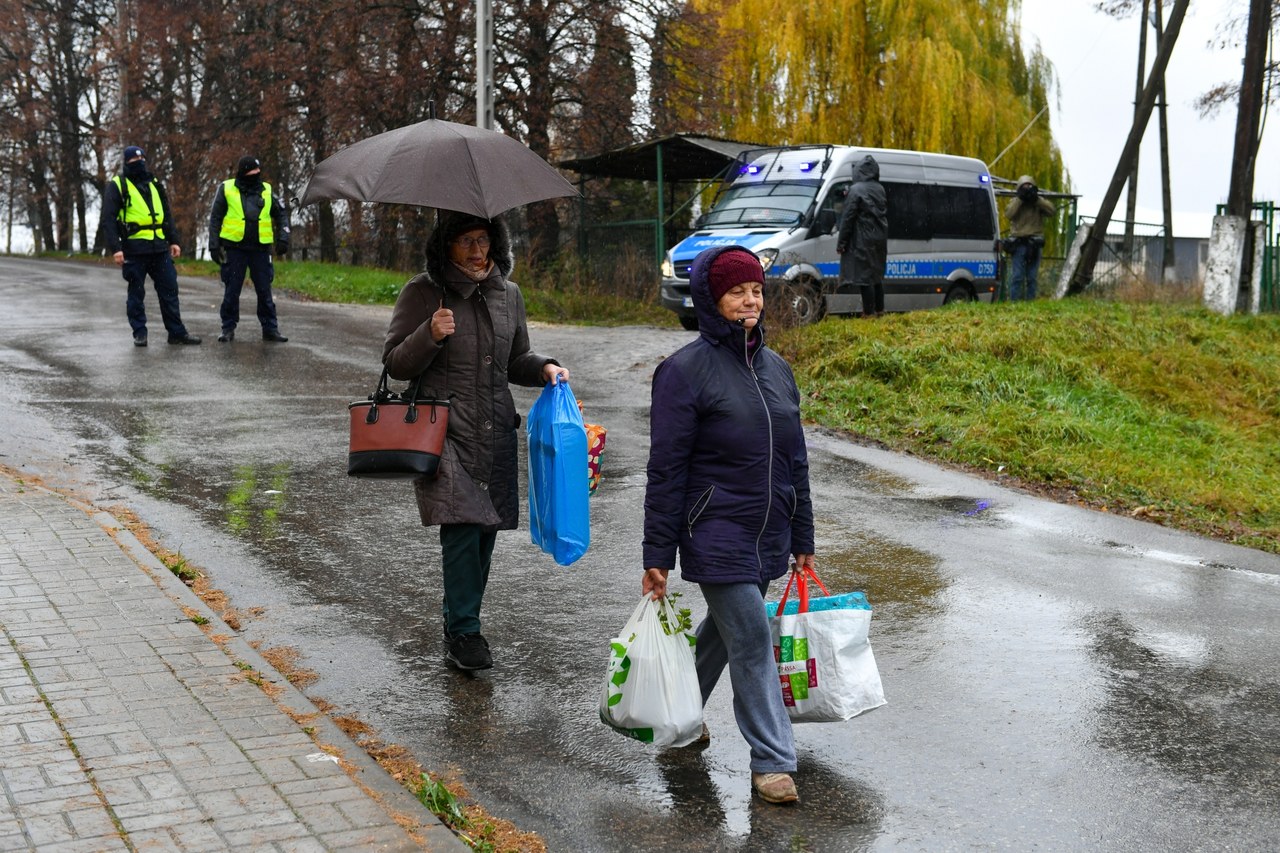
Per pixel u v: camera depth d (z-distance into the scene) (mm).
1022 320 14359
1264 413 13461
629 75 28719
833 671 4242
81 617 5199
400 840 3428
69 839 3346
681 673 4207
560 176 4914
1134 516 8773
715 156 24125
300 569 6410
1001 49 29375
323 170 4801
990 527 7945
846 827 3889
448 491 4949
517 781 4160
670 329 17156
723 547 4047
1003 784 4234
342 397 10945
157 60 39094
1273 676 5387
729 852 3711
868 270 14953
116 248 12984
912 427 10773
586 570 6637
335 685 4949
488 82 20891
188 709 4285
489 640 5551
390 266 31078
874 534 7641
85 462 8391
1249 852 3787
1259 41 19781
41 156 49125
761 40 28031
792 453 4164
